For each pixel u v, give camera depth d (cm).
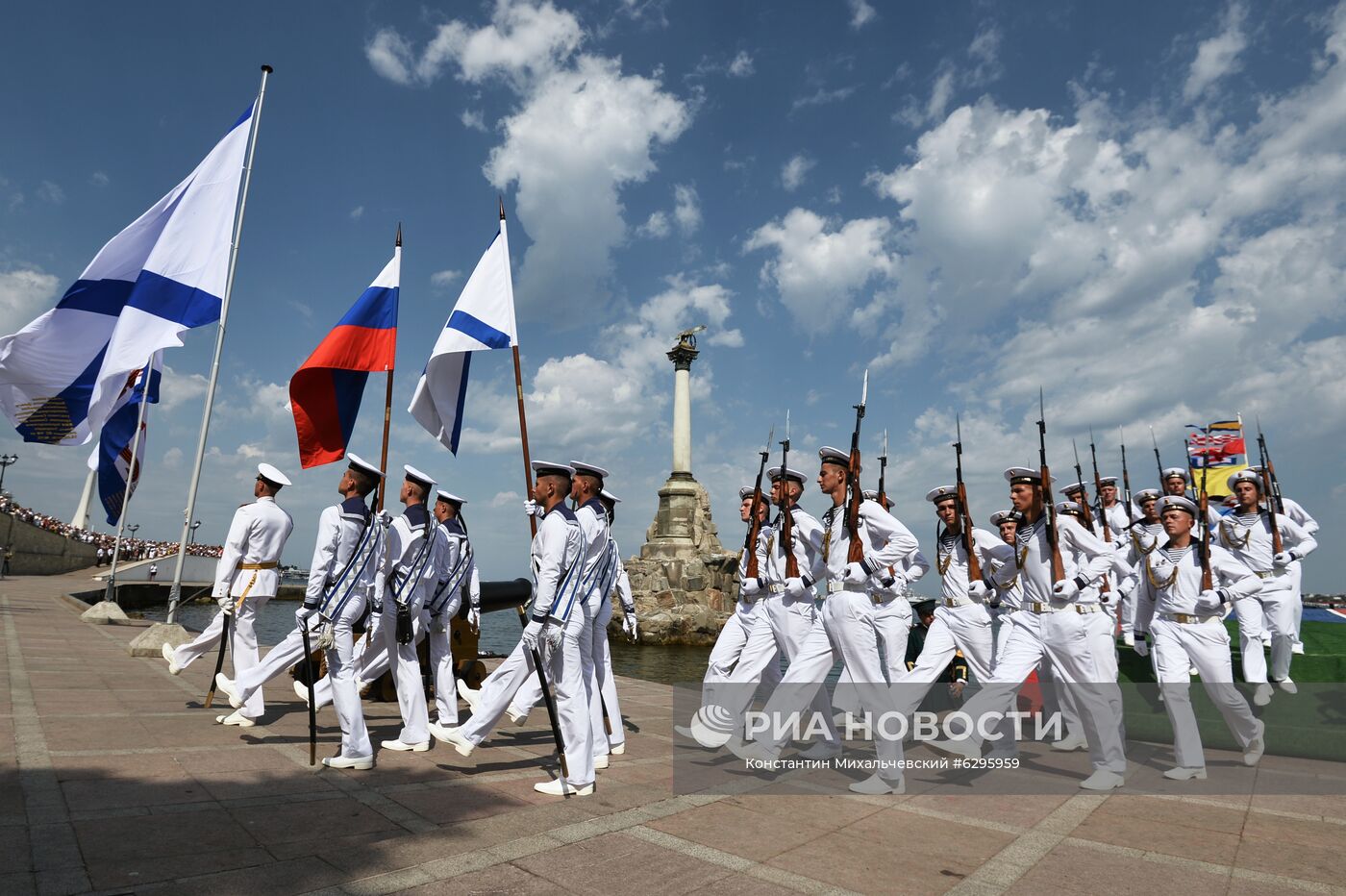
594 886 365
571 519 566
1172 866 413
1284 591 823
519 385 852
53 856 366
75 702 779
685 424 5222
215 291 1370
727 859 411
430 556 708
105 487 1873
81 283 1437
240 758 588
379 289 884
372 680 859
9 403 1442
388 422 695
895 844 444
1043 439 661
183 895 331
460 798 512
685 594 4731
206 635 838
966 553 817
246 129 1438
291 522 830
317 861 380
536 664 539
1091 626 617
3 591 2802
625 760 667
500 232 913
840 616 593
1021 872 401
